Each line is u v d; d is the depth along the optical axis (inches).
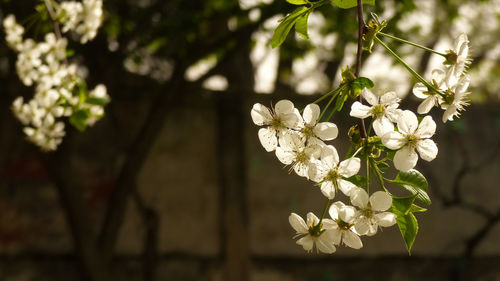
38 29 85.9
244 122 224.4
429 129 44.9
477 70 269.9
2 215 200.2
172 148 218.4
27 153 201.6
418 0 201.3
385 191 44.6
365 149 45.8
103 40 177.5
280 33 52.8
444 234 243.0
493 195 248.2
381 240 236.5
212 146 222.1
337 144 225.1
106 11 173.6
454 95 47.4
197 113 221.8
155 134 177.5
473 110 250.8
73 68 86.1
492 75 275.0
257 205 225.1
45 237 204.5
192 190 218.7
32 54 83.9
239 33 169.8
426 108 48.6
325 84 244.8
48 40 84.4
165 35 179.0
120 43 179.9
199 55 172.7
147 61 203.9
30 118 85.5
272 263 225.8
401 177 44.9
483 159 248.8
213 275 217.2
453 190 244.7
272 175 227.3
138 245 211.2
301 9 51.5
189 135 220.4
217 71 175.9
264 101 226.8
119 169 211.3
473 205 245.9
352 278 233.1
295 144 47.0
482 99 289.9
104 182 209.8
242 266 217.5
